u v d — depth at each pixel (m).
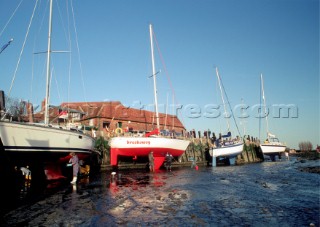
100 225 6.88
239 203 9.38
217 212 8.13
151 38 26.27
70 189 12.91
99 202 9.72
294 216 7.61
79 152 17.45
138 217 7.62
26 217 7.73
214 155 34.53
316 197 10.40
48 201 9.96
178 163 32.97
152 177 18.61
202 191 12.09
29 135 12.84
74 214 8.02
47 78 16.14
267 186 13.46
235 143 36.16
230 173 21.75
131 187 13.51
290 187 13.02
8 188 11.21
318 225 6.74
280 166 31.11
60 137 15.07
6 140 11.71
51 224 7.05
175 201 9.85
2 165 10.96
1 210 8.59
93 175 20.36
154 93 25.52
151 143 22.70
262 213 7.97
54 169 17.05
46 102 15.90
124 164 27.28
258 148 55.12
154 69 25.77
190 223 6.99
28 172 14.52
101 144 26.17
